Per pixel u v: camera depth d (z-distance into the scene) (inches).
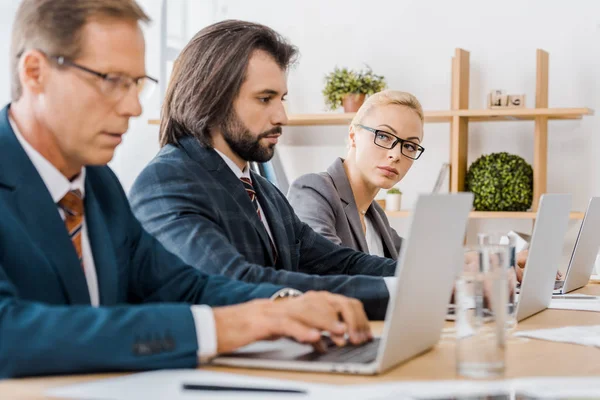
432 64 173.2
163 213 70.7
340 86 167.0
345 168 110.7
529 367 45.6
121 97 50.0
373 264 88.0
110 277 53.1
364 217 113.0
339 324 45.7
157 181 72.7
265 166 151.9
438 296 49.1
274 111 79.4
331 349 47.3
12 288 42.8
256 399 35.8
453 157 161.8
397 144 107.9
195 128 77.4
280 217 84.5
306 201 103.1
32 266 46.5
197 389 38.1
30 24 49.3
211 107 77.5
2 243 46.0
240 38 78.1
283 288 55.4
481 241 67.4
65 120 49.3
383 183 108.2
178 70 79.4
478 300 42.5
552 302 78.8
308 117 167.8
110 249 54.1
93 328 40.4
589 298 84.4
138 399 35.8
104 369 40.8
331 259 89.5
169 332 42.0
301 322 44.9
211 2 181.0
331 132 180.1
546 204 67.1
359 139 109.3
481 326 42.4
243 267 65.9
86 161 50.9
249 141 78.7
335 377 41.6
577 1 164.2
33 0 49.6
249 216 77.5
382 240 114.5
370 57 176.9
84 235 53.4
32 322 39.8
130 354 40.8
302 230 89.9
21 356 39.2
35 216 48.1
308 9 180.2
